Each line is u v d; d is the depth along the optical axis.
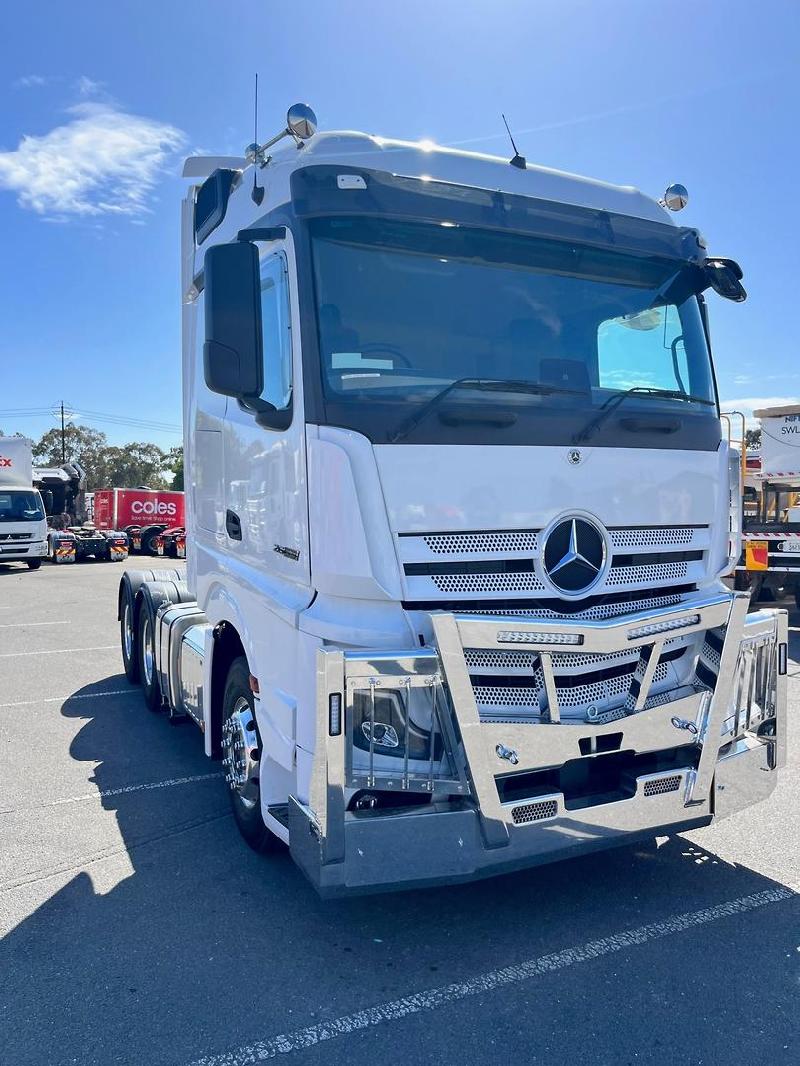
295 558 3.60
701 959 3.43
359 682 3.13
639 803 3.62
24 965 3.44
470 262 3.71
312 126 3.73
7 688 8.60
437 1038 2.96
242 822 4.59
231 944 3.59
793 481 11.97
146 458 93.25
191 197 5.69
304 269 3.45
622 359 3.99
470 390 3.45
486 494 3.40
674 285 4.26
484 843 3.29
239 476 4.40
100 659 10.23
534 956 3.47
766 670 4.19
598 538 3.63
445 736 3.28
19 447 25.56
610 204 4.23
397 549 3.27
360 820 3.17
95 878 4.23
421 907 3.91
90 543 29.52
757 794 4.09
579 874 4.22
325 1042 2.94
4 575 23.50
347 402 3.32
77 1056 2.88
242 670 4.54
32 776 5.82
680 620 3.69
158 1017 3.09
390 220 3.58
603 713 3.58
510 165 4.07
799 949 3.51
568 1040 2.93
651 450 3.83
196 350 5.34
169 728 7.06
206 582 5.07
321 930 3.71
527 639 3.33
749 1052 2.87
